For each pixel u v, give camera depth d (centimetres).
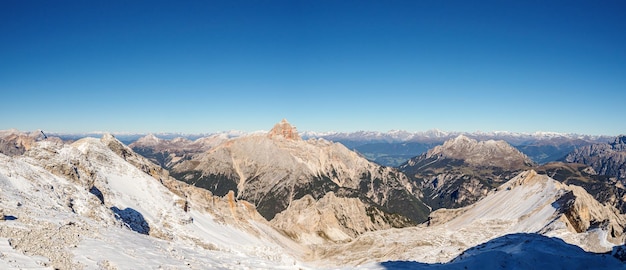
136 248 3762
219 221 12200
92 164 10250
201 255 4472
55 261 2769
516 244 6488
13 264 2480
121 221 7175
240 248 8725
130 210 8469
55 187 6606
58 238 3341
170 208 10188
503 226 14988
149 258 3525
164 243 4600
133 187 10506
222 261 4434
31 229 3428
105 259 3102
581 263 4891
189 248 4788
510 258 4881
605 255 5300
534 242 6241
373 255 12144
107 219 6644
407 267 5388
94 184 8638
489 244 7562
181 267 3553
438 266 5100
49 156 8150
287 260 5594
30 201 5044
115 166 11162
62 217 4394
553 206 14150
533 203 16362
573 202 12731
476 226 15725
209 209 12600
